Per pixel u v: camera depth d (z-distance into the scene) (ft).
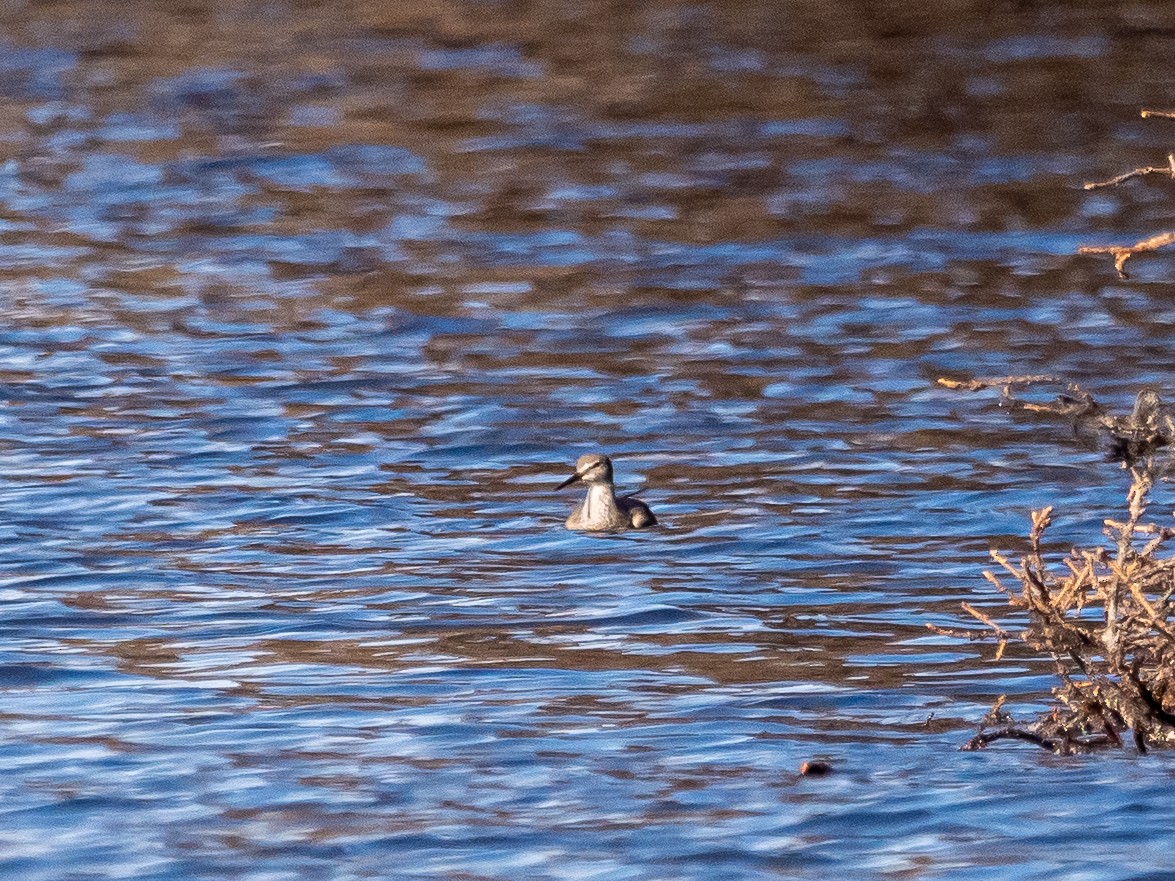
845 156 113.09
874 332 75.20
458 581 46.65
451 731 35.70
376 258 90.68
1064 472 55.88
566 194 104.78
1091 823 30.50
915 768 33.35
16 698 37.78
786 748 34.55
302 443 60.44
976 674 38.96
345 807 31.83
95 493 54.44
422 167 112.16
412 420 63.21
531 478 56.85
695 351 72.64
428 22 152.56
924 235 94.27
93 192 106.32
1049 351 71.51
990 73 133.08
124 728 35.94
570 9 154.81
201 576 46.96
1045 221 97.19
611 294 82.79
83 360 71.31
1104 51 138.31
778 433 61.16
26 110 128.36
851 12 151.33
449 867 29.37
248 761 34.09
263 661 40.34
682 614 43.75
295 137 119.75
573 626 42.96
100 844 30.25
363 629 42.70
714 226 96.94
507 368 70.38
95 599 44.96
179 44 148.36
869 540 49.85
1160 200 101.50
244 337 75.31
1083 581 34.96
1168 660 34.83
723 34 146.20
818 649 41.01
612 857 29.66
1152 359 69.77
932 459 57.62
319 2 160.86
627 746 34.83
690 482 55.93
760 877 28.73
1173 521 50.52
